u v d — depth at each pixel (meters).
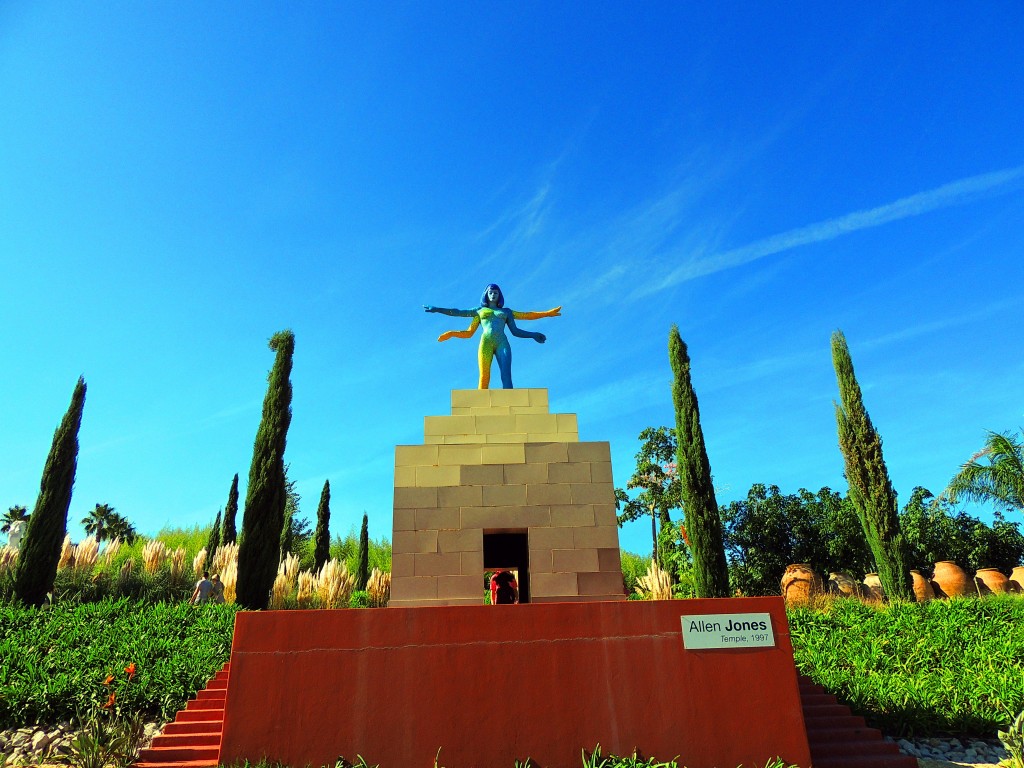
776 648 8.53
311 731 7.95
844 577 22.50
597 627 8.52
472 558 10.11
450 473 10.62
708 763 7.94
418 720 8.03
